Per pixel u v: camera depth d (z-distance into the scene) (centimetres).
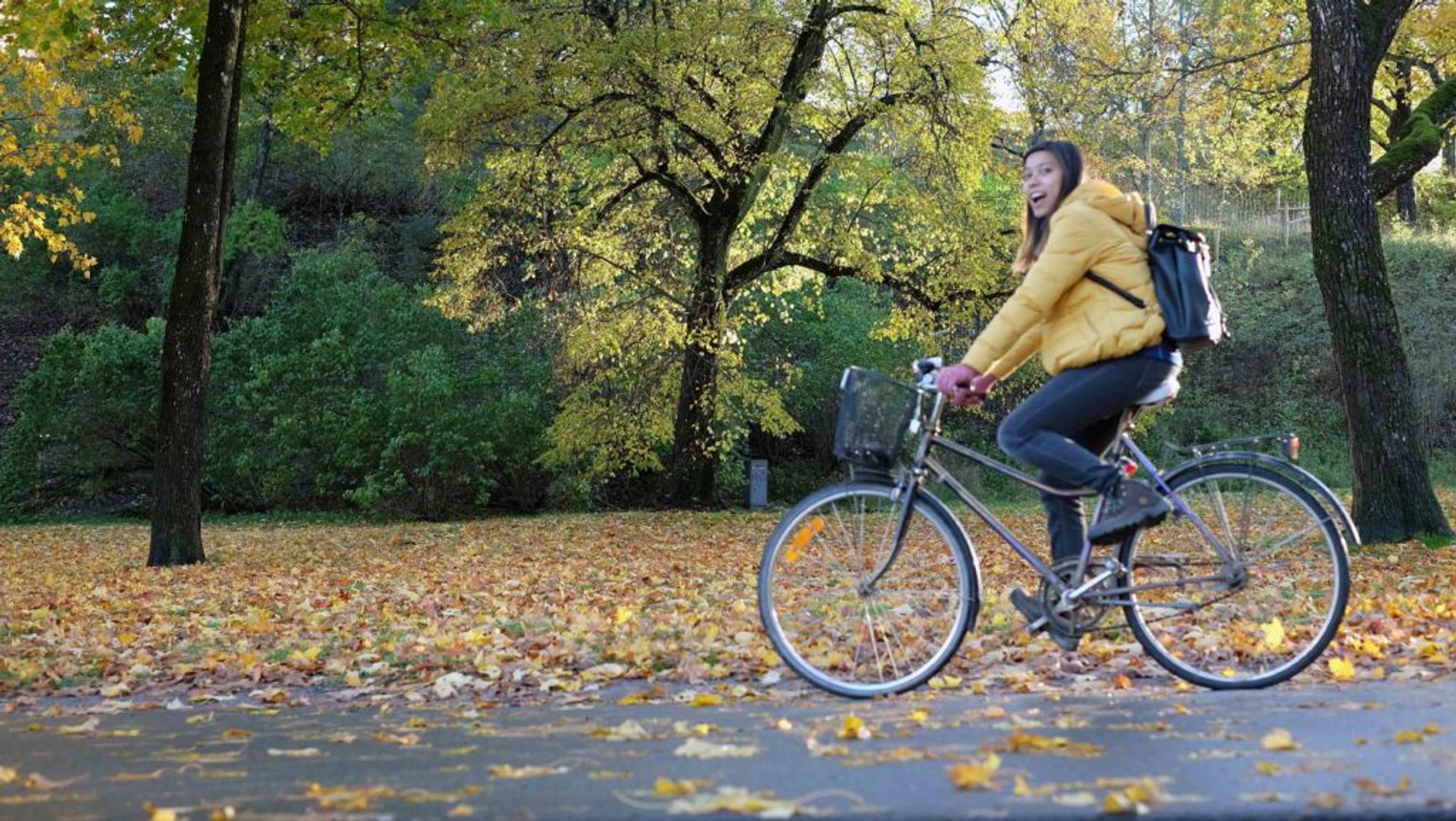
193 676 642
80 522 2569
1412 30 1683
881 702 434
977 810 258
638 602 957
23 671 648
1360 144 1186
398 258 3612
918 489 443
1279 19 1714
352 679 602
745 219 2327
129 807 297
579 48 1892
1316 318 3066
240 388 2572
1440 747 308
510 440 2442
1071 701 425
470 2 1667
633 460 2375
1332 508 428
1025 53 1930
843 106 2008
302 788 313
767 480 2538
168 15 1533
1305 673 492
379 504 2370
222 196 1440
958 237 2038
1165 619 441
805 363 2823
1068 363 415
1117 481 410
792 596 450
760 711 430
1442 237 3331
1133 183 2703
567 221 2139
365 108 1798
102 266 3609
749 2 2003
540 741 381
